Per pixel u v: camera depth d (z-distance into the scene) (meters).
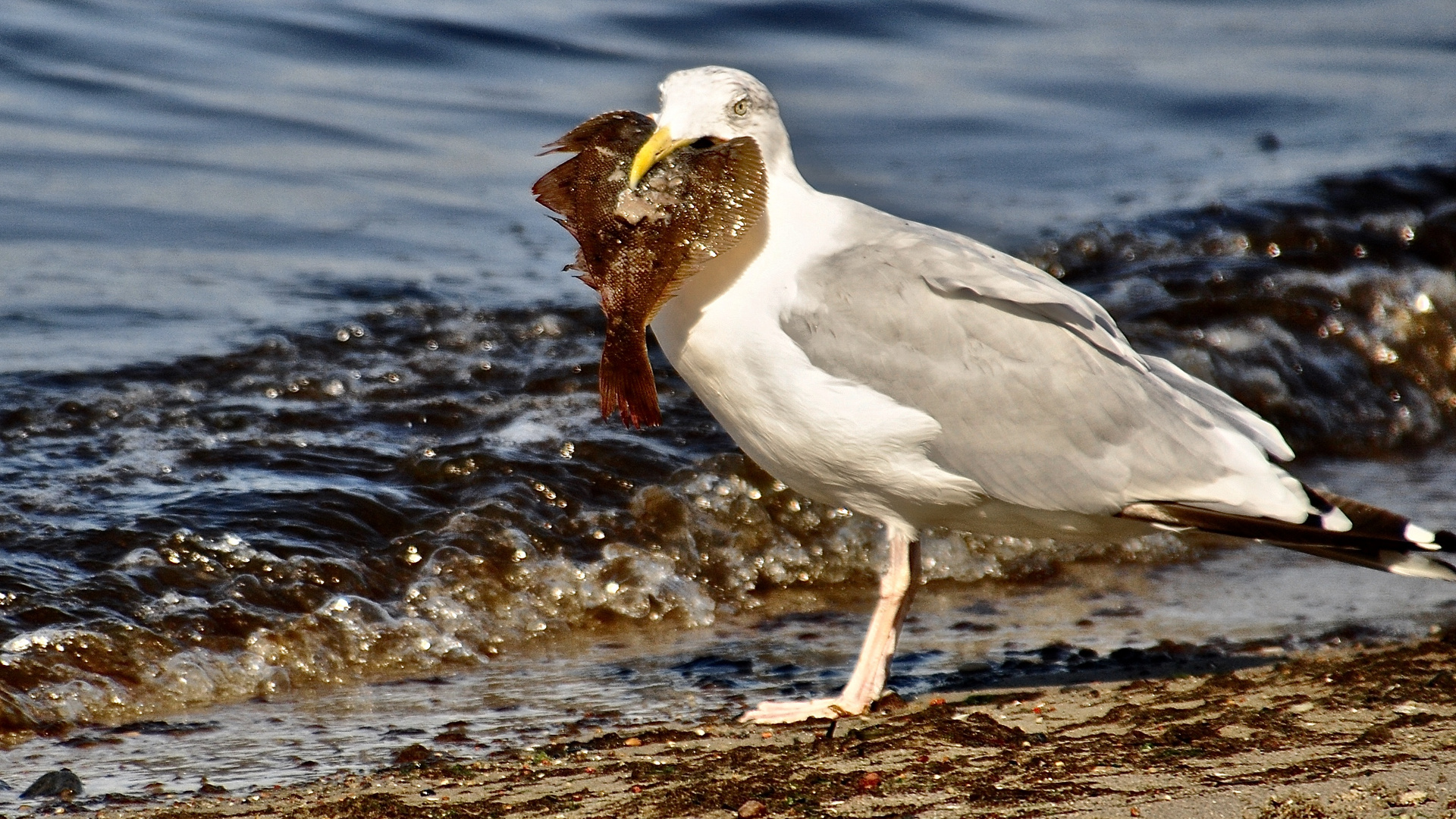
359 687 10.03
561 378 15.15
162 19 24.28
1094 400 8.55
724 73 8.80
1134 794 7.03
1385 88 26.25
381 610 10.84
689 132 8.60
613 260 8.41
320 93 22.83
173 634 10.25
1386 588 11.81
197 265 17.25
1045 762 7.61
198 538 11.36
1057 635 10.83
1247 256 18.56
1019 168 22.09
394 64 24.17
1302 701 8.60
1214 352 16.64
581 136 8.62
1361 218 19.28
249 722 9.36
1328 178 20.47
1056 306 8.54
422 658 10.52
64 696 9.55
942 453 8.65
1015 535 9.34
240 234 18.19
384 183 20.14
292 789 8.00
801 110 23.97
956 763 7.70
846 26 27.72
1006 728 8.27
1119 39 29.23
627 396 8.52
